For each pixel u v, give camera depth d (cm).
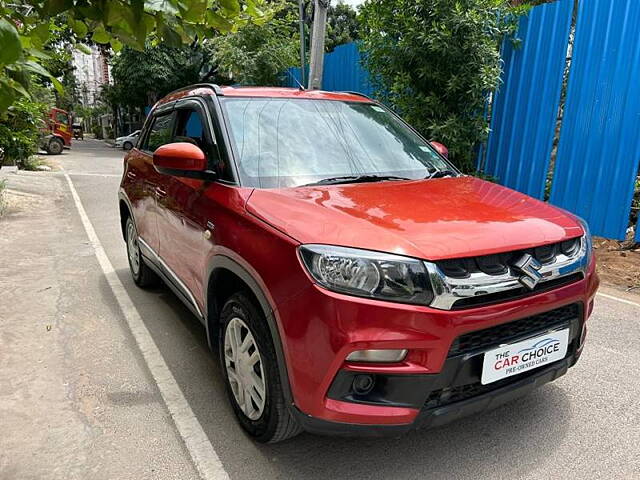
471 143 665
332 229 213
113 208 924
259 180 276
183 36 179
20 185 1144
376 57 697
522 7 625
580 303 242
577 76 573
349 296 195
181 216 318
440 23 614
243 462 240
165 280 382
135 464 239
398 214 233
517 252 218
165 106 427
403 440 257
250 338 243
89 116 5166
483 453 246
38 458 242
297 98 344
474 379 211
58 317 411
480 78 615
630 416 277
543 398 295
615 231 551
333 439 258
